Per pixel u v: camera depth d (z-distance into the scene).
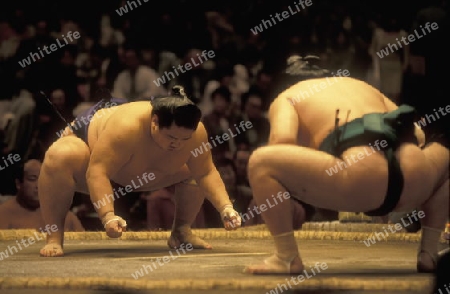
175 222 14.45
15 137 24.67
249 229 18.98
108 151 12.30
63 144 13.10
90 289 8.59
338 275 9.48
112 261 11.98
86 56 28.89
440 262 7.67
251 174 9.48
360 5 32.00
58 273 10.26
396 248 14.16
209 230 17.58
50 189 13.08
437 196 9.70
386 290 8.27
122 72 26.70
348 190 9.23
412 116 9.41
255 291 8.37
